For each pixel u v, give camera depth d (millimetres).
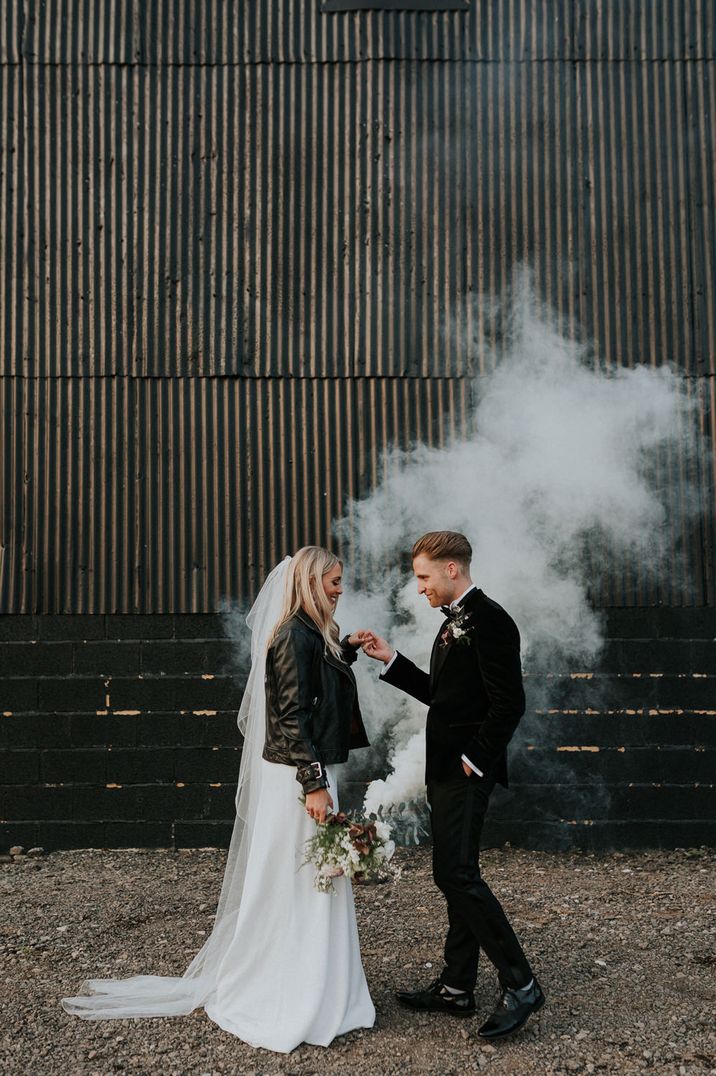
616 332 6098
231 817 5930
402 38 6219
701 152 6160
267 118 6199
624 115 6184
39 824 5926
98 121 6199
